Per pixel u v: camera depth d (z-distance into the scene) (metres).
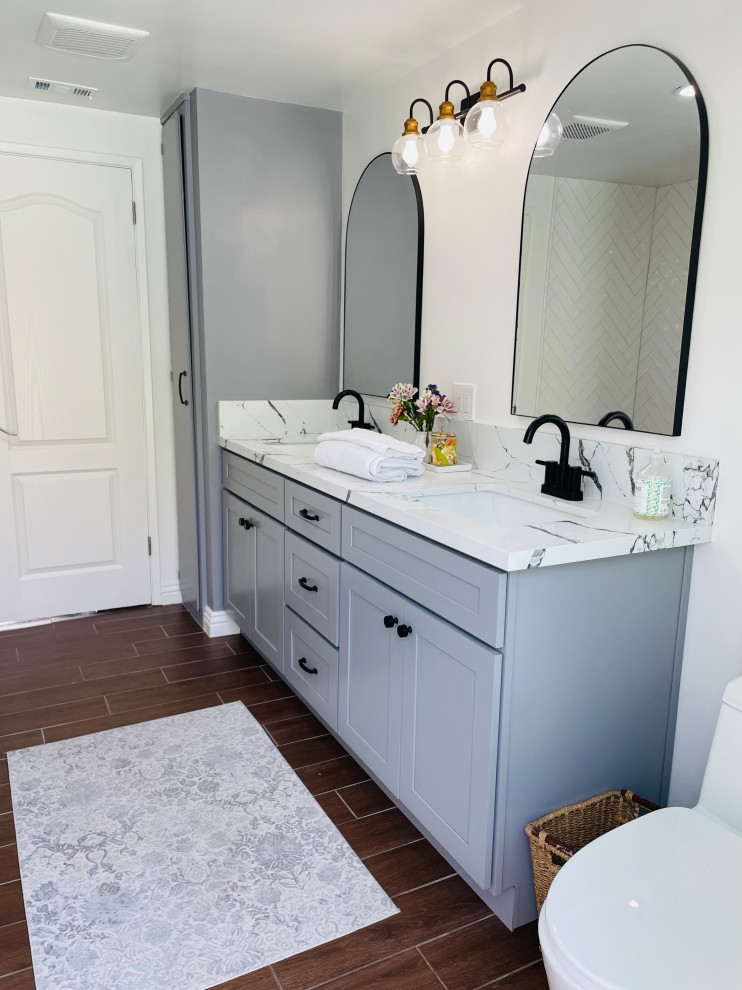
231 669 2.86
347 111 2.97
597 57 1.80
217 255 2.87
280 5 2.06
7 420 3.10
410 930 1.58
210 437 3.00
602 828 1.67
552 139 1.92
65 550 3.30
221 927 1.57
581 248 1.87
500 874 1.54
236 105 2.80
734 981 0.97
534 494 1.96
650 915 1.09
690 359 1.63
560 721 1.57
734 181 1.51
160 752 2.25
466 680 1.53
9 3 2.06
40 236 3.02
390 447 2.10
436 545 1.62
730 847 1.24
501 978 1.47
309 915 1.61
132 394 3.29
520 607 1.45
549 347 2.00
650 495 1.65
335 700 2.16
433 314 2.52
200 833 1.88
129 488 3.37
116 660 2.92
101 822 1.91
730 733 1.37
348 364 3.11
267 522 2.59
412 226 2.58
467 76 2.28
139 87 2.74
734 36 1.49
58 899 1.64
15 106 2.88
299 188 2.98
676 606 1.69
